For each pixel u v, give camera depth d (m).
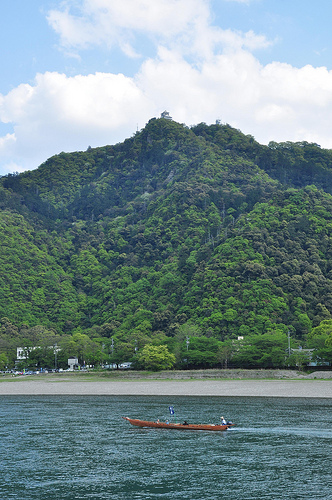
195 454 75.19
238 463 70.12
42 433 91.19
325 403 120.38
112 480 64.25
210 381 160.50
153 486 61.84
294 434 86.06
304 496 57.69
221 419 96.44
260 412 107.81
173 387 154.12
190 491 59.97
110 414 110.88
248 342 198.38
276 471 66.31
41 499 58.34
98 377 185.38
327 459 71.12
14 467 70.12
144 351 191.12
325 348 178.50
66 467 69.81
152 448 79.38
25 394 157.88
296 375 166.00
